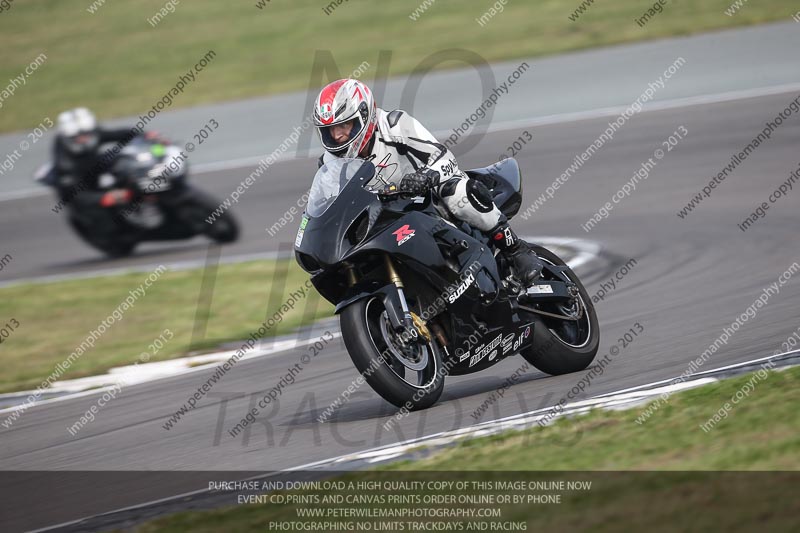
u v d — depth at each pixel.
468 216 19.61
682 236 35.31
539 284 20.58
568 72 67.81
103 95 81.06
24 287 44.25
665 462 13.10
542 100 63.09
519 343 20.12
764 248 31.70
